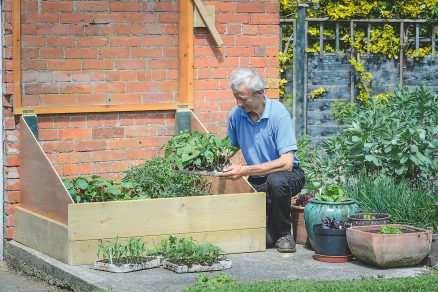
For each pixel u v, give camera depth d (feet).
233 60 29.17
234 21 29.12
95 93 27.66
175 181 26.53
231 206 24.49
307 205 24.48
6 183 26.50
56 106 26.94
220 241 24.44
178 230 24.00
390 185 27.68
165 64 28.58
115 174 27.86
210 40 28.84
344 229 23.30
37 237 25.02
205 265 22.27
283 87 39.65
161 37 28.48
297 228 26.04
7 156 26.32
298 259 23.77
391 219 26.20
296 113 39.09
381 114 31.42
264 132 24.72
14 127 26.32
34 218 25.17
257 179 25.82
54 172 24.09
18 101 26.27
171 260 22.58
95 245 23.16
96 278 21.42
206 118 28.94
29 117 26.23
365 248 22.40
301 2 39.81
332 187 24.66
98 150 27.61
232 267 22.76
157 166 26.63
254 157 25.16
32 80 26.73
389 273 21.95
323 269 22.48
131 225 23.50
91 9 27.48
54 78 27.04
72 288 22.00
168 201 23.85
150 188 26.32
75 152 27.30
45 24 26.84
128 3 27.96
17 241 26.35
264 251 24.90
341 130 40.24
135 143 28.09
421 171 29.14
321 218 23.94
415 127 29.94
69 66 27.25
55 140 26.99
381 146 30.04
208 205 24.27
